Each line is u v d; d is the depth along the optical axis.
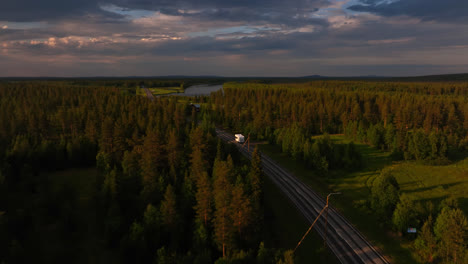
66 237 46.56
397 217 47.88
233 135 121.00
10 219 46.47
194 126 97.12
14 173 63.94
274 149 99.38
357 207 58.31
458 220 39.88
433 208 48.81
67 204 54.59
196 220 47.16
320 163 75.69
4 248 40.72
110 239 45.47
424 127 116.94
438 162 83.00
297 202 60.50
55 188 60.25
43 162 75.75
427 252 42.81
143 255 41.72
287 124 121.94
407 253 43.78
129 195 55.25
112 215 48.00
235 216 43.62
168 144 68.81
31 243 43.88
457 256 39.34
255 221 46.47
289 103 142.75
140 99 155.38
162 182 56.78
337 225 51.81
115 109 117.56
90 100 151.00
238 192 43.25
